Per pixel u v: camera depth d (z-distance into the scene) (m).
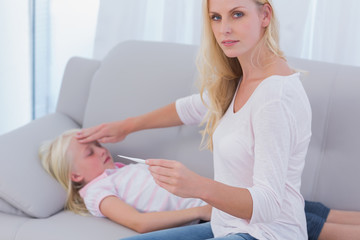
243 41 1.13
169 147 1.71
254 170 1.10
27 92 2.53
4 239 1.43
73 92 1.93
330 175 1.52
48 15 2.35
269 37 1.15
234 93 1.33
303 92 1.14
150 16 2.21
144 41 1.87
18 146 1.64
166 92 1.74
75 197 1.65
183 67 1.75
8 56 2.46
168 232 1.29
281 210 1.16
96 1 2.30
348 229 1.38
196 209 1.49
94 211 1.54
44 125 1.81
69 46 2.38
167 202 1.57
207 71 1.34
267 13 1.14
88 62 1.95
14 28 2.43
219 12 1.13
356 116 1.50
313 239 1.41
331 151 1.52
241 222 1.22
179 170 1.07
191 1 2.13
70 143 1.67
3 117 2.54
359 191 1.48
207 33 1.25
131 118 1.66
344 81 1.54
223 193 1.07
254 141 1.15
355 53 1.96
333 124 1.52
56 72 2.43
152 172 1.10
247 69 1.22
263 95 1.10
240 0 1.10
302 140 1.15
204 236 1.31
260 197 1.06
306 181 1.54
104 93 1.81
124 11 2.15
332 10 1.93
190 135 1.69
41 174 1.60
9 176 1.50
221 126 1.25
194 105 1.58
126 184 1.61
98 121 1.80
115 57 1.85
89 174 1.66
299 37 1.97
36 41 2.38
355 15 1.92
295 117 1.10
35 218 1.51
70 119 1.93
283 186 1.09
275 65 1.16
